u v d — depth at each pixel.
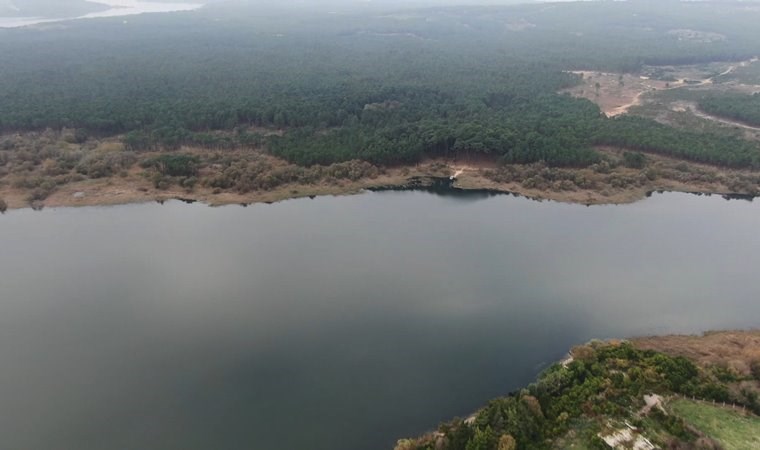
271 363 98.31
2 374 94.38
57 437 81.50
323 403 88.56
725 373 84.38
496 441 72.44
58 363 97.44
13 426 83.38
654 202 172.38
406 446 74.62
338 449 79.06
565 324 109.75
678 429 72.62
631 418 75.88
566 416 76.50
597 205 170.00
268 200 172.25
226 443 80.38
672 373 83.44
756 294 121.00
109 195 171.12
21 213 159.88
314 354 100.75
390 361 98.81
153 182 177.62
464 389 91.50
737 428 73.38
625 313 113.25
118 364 97.44
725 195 175.75
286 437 81.50
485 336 106.12
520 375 94.75
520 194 178.88
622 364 87.38
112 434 82.19
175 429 83.19
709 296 119.75
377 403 88.44
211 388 91.88
